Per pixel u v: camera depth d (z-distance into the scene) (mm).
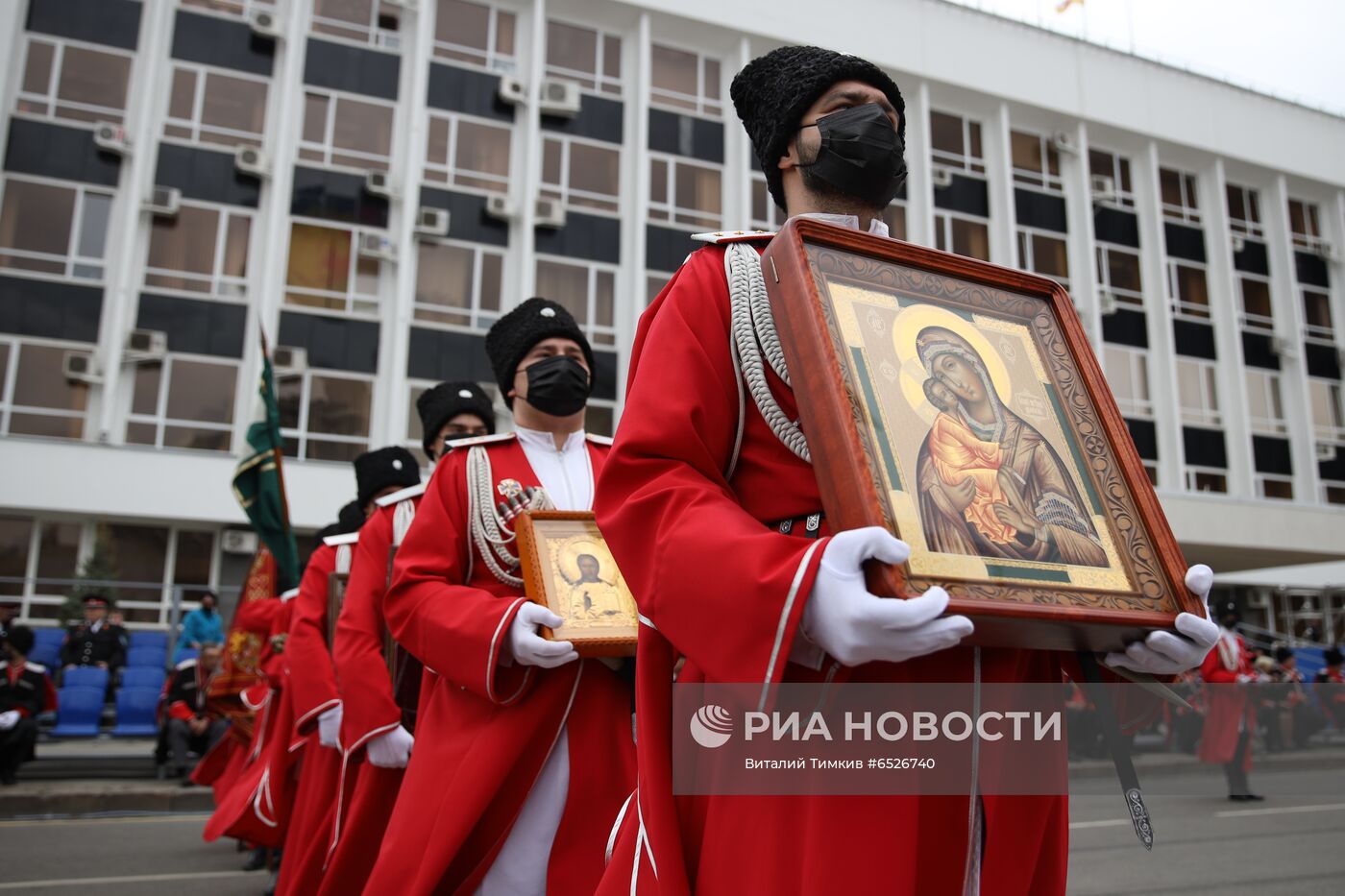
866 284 1572
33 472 16469
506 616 2916
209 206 18438
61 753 11250
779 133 1784
